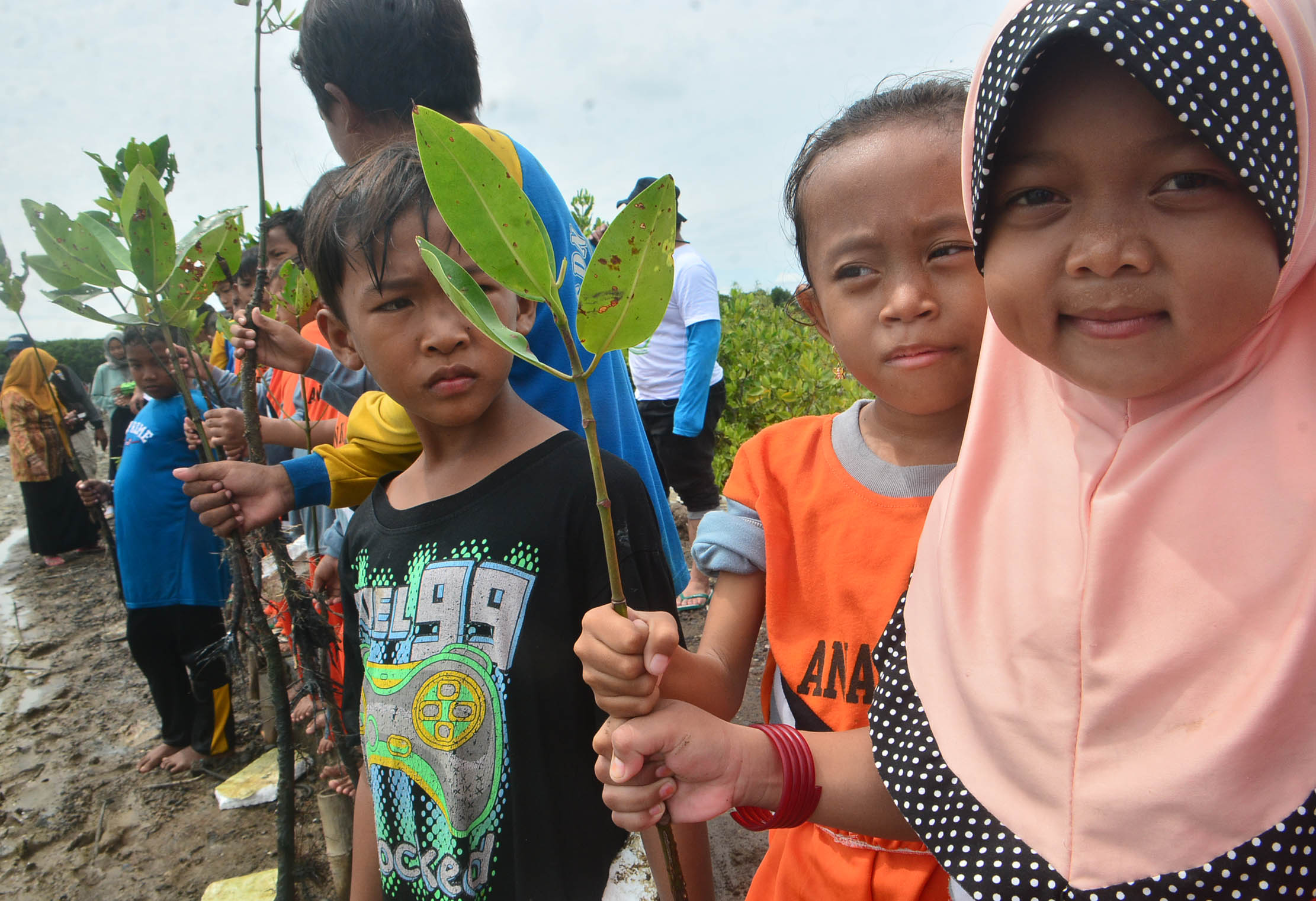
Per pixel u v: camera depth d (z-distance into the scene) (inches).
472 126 52.6
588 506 43.6
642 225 22.5
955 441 39.2
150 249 52.3
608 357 60.9
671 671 35.6
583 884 42.8
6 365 357.1
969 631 30.4
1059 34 21.3
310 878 94.8
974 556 31.1
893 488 39.1
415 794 45.0
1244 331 23.0
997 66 24.2
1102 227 22.8
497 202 22.3
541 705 42.7
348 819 67.7
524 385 58.2
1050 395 30.5
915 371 35.5
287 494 58.2
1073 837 25.8
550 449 46.1
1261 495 23.6
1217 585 23.9
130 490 116.7
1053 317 24.7
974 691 29.3
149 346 64.9
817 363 197.3
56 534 267.0
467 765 43.3
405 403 44.0
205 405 118.9
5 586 249.3
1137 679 24.8
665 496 69.6
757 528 42.7
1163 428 25.7
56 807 117.5
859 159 35.1
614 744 30.1
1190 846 23.7
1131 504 25.5
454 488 47.2
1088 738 25.9
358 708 55.4
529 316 49.8
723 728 32.1
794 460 42.8
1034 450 30.4
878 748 32.0
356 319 43.7
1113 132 22.1
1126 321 23.4
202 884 97.8
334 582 85.0
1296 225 22.4
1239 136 20.5
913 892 35.3
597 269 22.9
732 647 41.6
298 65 64.7
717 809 31.7
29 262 53.4
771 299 277.4
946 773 29.5
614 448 59.7
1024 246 24.7
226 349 118.1
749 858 89.7
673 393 163.9
